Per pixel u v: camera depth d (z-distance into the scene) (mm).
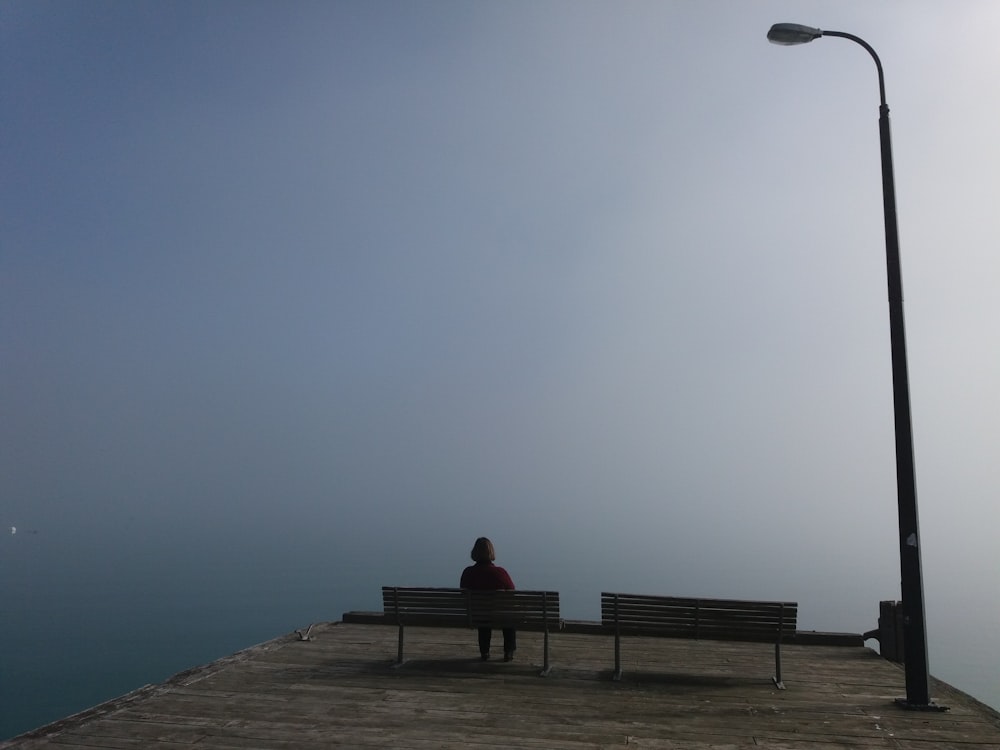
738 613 8422
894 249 8492
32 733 6801
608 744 6613
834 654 10055
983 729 7078
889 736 6871
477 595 9133
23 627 137375
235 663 9375
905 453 8078
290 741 6629
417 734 6828
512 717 7316
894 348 8336
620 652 10062
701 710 7582
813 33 8945
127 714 7363
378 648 10203
